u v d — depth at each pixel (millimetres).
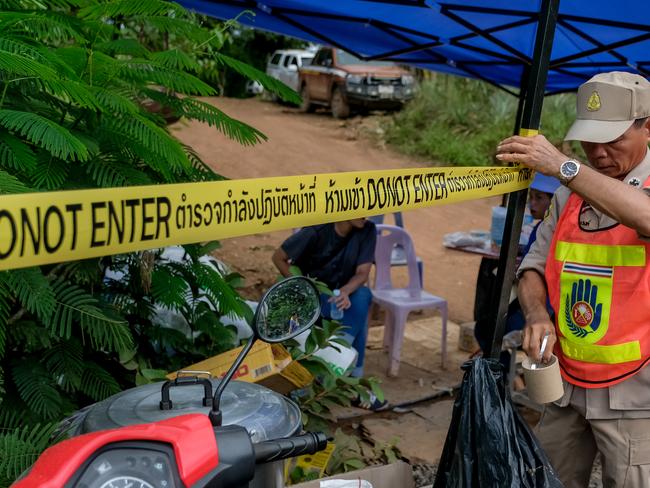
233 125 3207
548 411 2820
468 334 6211
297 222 1936
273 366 2986
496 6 4152
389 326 6070
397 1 4281
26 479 1308
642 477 2570
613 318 2514
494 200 12742
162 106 3424
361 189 2082
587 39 4621
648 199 2336
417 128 16078
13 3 2793
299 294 1805
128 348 3014
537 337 2568
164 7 2848
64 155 2270
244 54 25578
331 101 18469
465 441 2311
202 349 3582
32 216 1430
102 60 2730
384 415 4992
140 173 2807
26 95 2756
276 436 1821
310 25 5402
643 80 2496
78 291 2746
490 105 15516
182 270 3467
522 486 2227
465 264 9398
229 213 1761
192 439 1389
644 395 2523
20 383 2787
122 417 1759
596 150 2541
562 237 2656
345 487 2377
